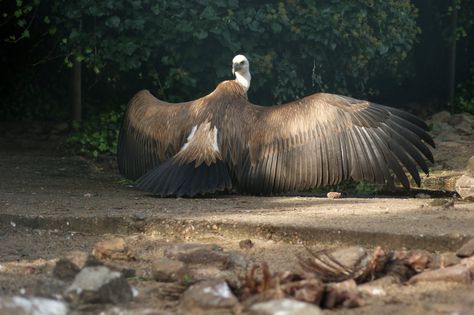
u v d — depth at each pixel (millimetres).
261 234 9938
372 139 12406
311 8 16781
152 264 8578
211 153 12781
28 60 20344
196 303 7145
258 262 8906
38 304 6863
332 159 12438
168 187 12539
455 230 9305
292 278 7602
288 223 9922
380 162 12375
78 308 7184
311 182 12523
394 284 7824
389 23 17969
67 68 20672
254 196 12836
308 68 17422
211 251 8711
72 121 18562
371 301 7293
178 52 16391
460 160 16516
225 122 12984
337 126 12500
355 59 17219
